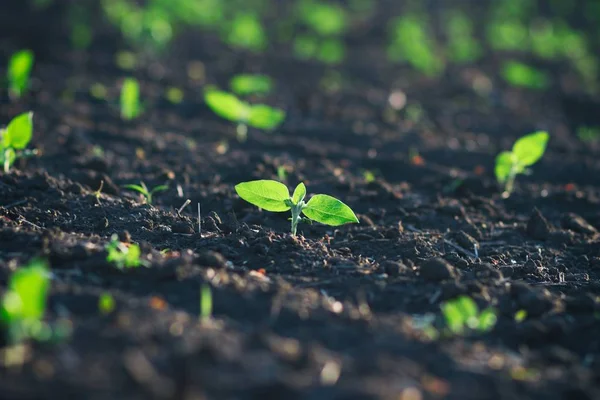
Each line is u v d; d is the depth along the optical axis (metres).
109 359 2.41
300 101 7.89
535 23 12.98
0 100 6.61
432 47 11.34
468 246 4.18
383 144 6.76
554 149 7.11
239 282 3.18
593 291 3.60
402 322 2.91
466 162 6.45
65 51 8.90
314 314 2.93
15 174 4.52
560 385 2.53
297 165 5.72
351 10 13.09
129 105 6.34
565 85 9.91
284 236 3.96
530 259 4.09
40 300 2.45
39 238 3.49
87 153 5.47
